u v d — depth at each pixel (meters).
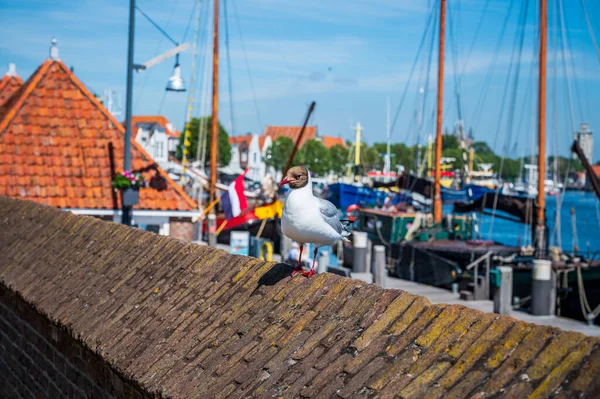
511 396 4.18
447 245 31.73
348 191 60.53
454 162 113.50
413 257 30.62
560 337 4.35
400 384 4.70
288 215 6.32
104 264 9.62
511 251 29.38
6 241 13.33
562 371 4.15
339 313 5.78
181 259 8.34
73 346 9.01
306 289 6.34
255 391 5.41
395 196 52.66
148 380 6.37
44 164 24.14
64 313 9.04
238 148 159.25
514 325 4.65
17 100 25.89
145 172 25.41
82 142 25.09
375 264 27.20
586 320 21.47
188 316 7.11
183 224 25.33
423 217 36.59
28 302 10.18
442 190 57.12
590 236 84.56
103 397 7.99
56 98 25.72
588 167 31.59
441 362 4.72
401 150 162.12
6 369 12.21
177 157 121.06
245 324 6.38
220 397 5.56
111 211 23.83
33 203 14.32
